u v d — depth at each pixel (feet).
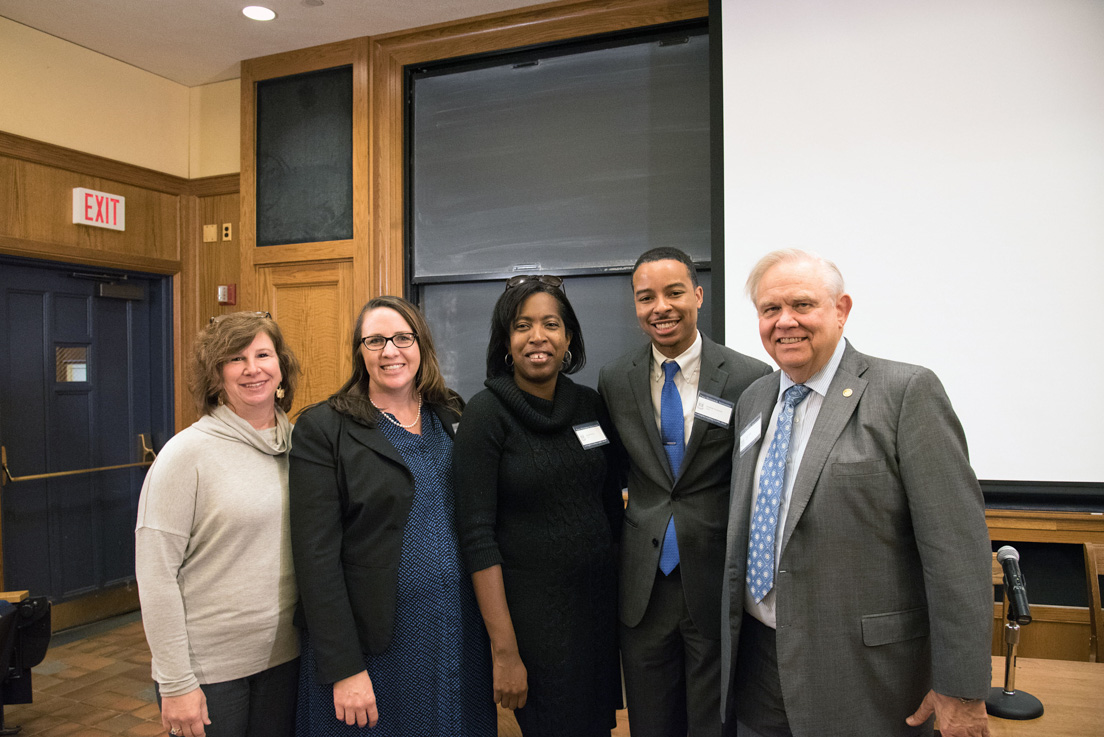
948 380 8.75
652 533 5.55
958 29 8.72
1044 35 8.43
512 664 5.12
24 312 12.36
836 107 9.20
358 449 5.10
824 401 4.58
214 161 14.55
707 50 10.69
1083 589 8.49
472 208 12.04
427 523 5.21
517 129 11.77
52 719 9.35
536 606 5.27
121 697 10.02
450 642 5.17
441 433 5.67
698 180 10.79
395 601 5.01
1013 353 8.53
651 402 5.73
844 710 4.32
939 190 8.80
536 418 5.36
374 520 5.04
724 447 5.52
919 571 4.41
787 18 9.40
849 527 4.33
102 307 13.71
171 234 14.65
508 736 7.56
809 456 4.49
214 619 4.92
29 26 11.91
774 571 4.66
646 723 5.65
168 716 4.72
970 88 8.69
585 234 11.40
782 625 4.49
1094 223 8.26
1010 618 5.27
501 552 5.41
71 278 13.10
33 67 11.98
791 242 9.35
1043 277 8.43
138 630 12.93
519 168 11.76
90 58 12.87
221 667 4.91
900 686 4.31
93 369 13.51
